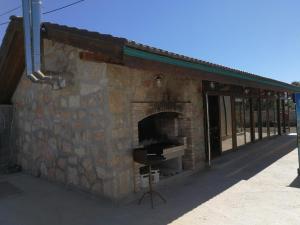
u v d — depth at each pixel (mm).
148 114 7262
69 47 7195
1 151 9609
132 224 5297
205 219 5465
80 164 7059
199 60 7035
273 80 13375
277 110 18719
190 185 7656
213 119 11148
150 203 6340
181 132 8836
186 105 8719
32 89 8703
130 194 6664
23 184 7859
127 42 5117
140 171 7371
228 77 9258
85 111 6848
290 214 5637
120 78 6559
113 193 6289
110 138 6281
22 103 9258
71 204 6320
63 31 6473
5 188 7516
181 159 8656
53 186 7621
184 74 6902
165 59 6070
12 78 9188
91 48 5844
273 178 8242
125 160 6582
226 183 7785
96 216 5672
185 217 5562
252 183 7766
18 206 6258
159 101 7676
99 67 6434
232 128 12328
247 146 13445
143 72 7188
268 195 6762
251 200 6445
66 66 7320
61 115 7590
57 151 7781
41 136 8383
